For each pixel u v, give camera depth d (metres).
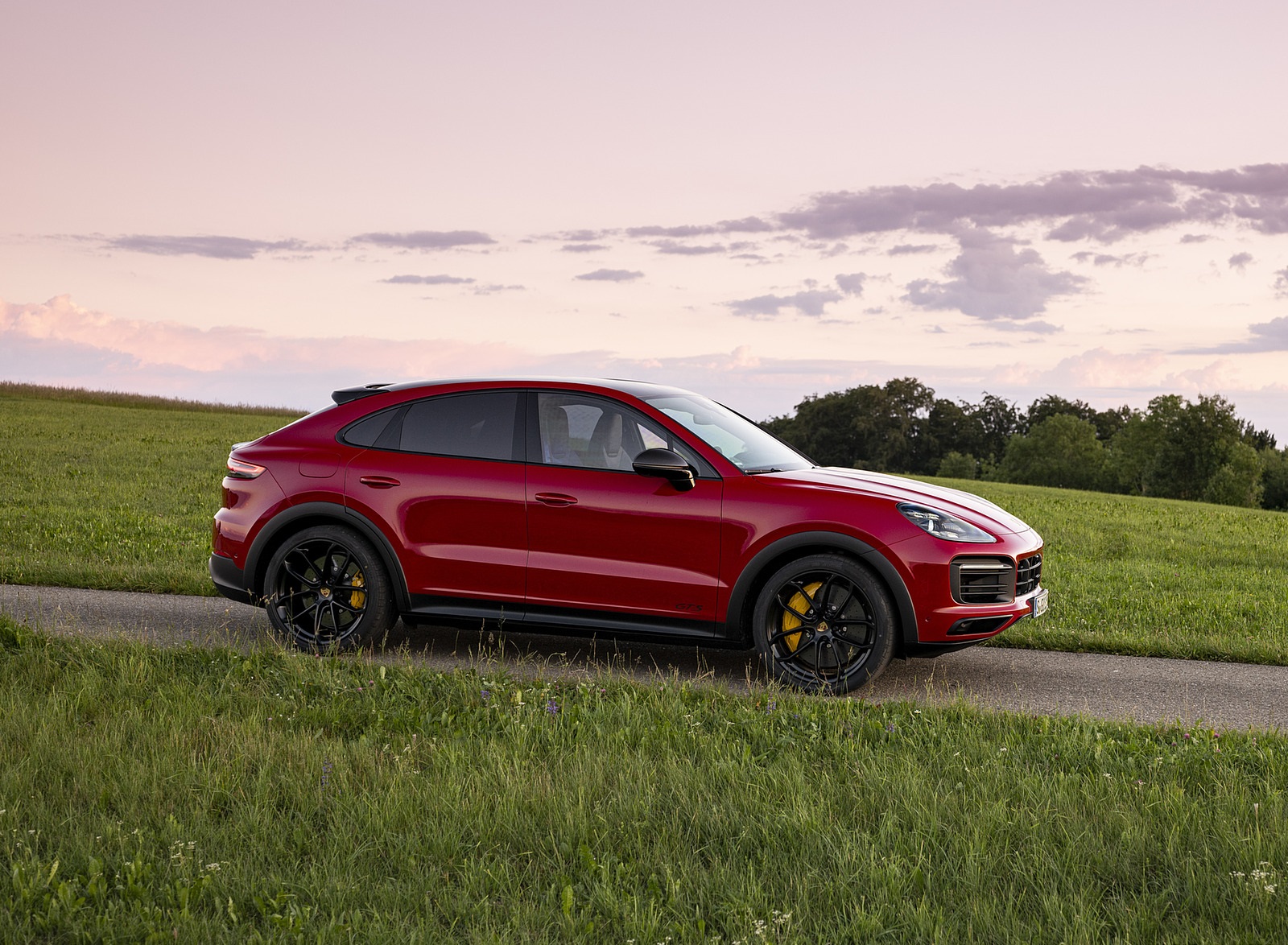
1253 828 3.72
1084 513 23.64
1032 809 3.93
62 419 35.16
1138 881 3.40
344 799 3.96
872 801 4.00
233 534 6.89
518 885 3.35
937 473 149.00
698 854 3.60
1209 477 108.00
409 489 6.54
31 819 3.72
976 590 5.93
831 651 6.05
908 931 3.04
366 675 5.91
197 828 3.67
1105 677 6.63
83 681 5.48
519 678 6.02
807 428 155.75
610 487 6.24
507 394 6.64
